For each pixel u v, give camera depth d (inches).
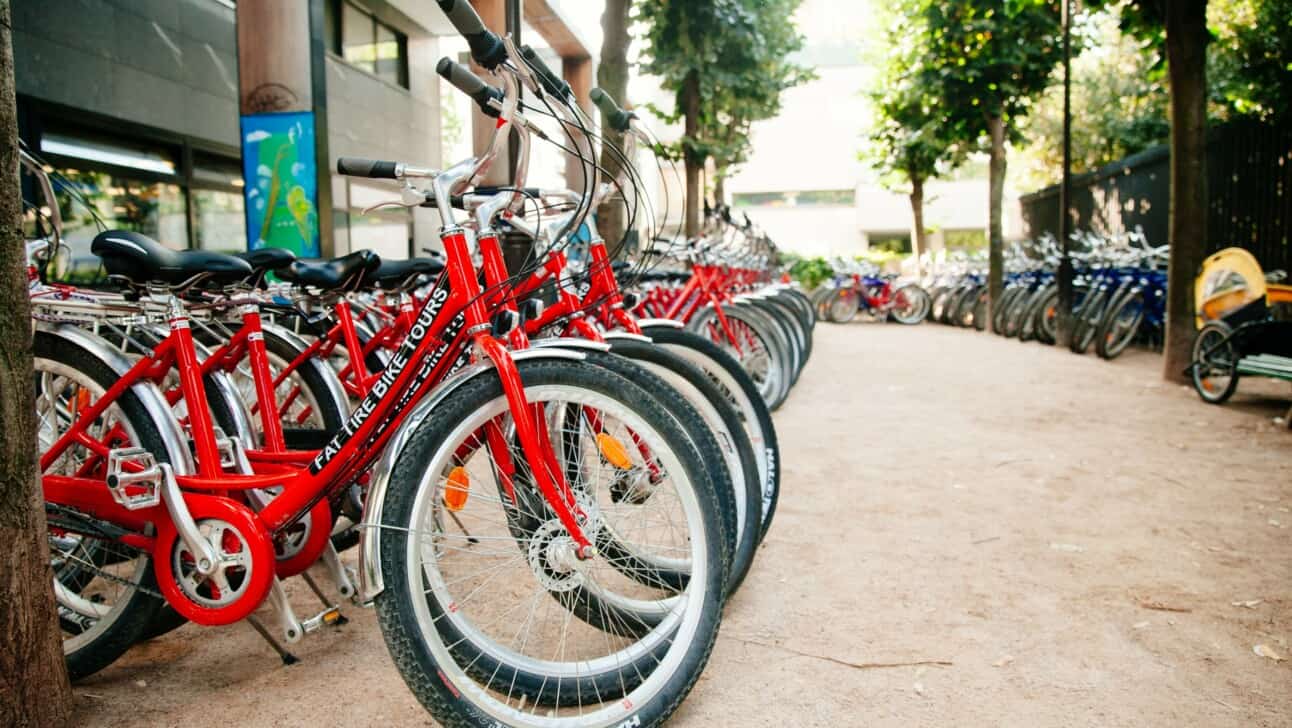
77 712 70.2
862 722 69.4
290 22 217.2
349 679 76.6
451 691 61.1
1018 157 847.7
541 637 82.7
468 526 108.3
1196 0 224.2
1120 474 144.4
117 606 74.2
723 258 205.5
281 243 222.8
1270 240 291.4
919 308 529.0
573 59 358.9
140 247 70.1
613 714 64.0
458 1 54.6
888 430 182.5
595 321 99.9
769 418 103.1
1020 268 447.8
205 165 342.6
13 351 62.4
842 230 1058.1
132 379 74.1
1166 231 360.8
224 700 72.7
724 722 69.3
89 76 282.5
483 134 190.2
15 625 63.2
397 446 61.7
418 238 478.0
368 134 439.8
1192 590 95.0
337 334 103.7
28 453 63.8
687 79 348.2
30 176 254.5
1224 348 209.0
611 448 74.0
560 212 96.6
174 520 69.3
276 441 83.8
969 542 111.2
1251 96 428.1
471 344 68.5
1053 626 86.4
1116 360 304.5
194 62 332.8
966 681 75.7
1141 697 72.9
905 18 436.5
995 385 245.8
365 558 59.9
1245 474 143.5
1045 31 399.9
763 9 341.7
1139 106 623.2
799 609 90.7
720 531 66.9
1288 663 78.4
